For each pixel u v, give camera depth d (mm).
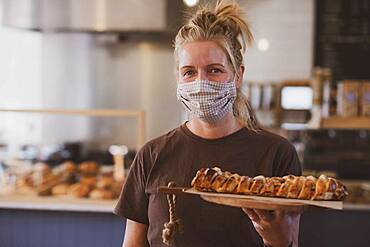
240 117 1315
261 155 1249
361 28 4543
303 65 4781
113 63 4773
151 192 1288
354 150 4137
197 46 1176
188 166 1262
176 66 1255
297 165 1270
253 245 1202
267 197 1052
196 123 1290
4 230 2656
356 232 2732
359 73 4582
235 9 1279
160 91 4742
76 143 4602
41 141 4836
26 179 2758
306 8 4742
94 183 2750
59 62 4859
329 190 1026
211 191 1101
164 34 3900
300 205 987
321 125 2855
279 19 4789
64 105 4879
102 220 2596
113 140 4777
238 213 1196
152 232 1276
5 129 4875
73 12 3336
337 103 2941
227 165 1243
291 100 4648
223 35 1192
